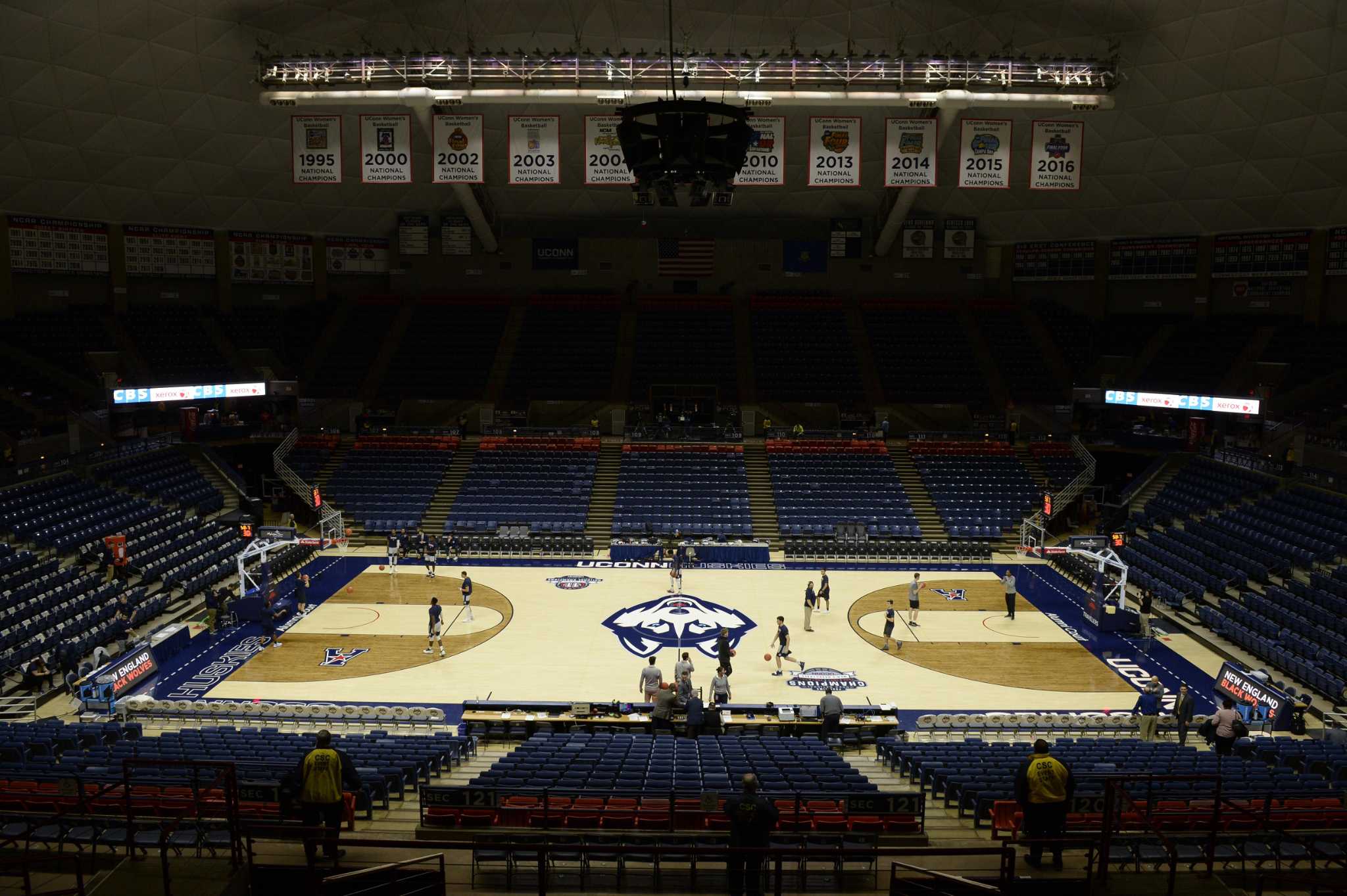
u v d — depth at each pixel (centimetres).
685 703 2230
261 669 2627
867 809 1432
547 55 3244
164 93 3784
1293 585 2948
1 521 3120
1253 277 4822
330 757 1019
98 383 4203
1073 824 1248
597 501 4194
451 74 3259
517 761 1748
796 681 2567
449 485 4300
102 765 1631
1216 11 3397
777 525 4056
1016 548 4006
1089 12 3484
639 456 4444
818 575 3628
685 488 4228
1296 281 4700
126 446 3981
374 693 2472
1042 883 948
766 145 3073
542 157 3102
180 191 4447
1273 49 3478
